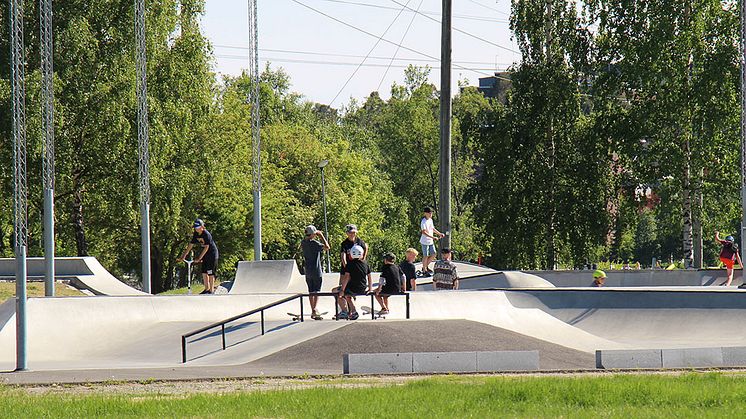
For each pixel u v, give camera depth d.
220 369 25.17
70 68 59.53
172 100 64.69
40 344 31.77
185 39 65.69
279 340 29.05
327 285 45.50
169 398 19.11
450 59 45.50
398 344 27.11
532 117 66.69
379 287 31.23
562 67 66.81
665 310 36.28
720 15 60.91
